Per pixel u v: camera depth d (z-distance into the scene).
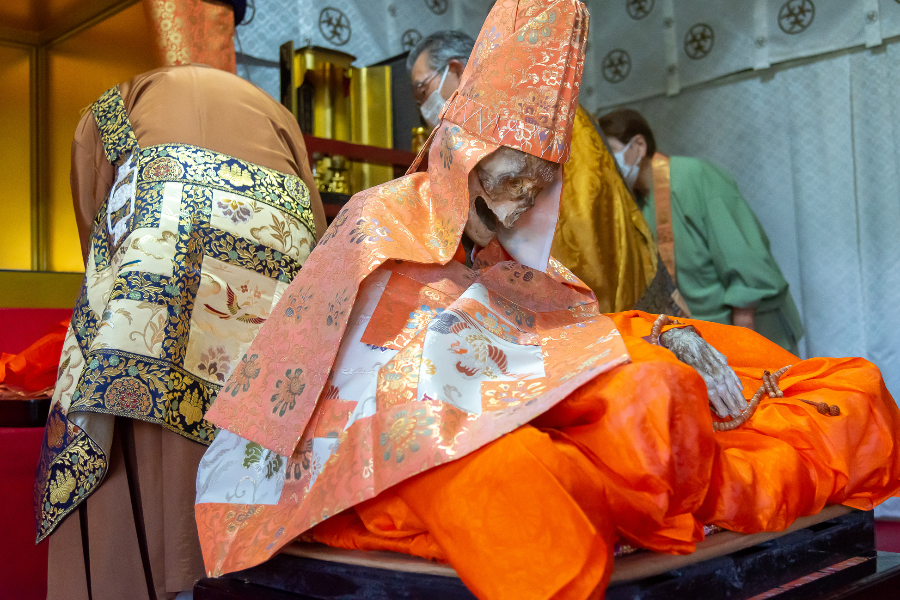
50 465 1.40
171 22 1.88
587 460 0.96
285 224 1.69
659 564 1.00
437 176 1.21
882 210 3.45
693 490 0.99
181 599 1.45
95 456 1.39
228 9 2.00
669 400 0.96
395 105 2.99
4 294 2.48
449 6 3.94
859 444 1.34
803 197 3.69
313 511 1.02
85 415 1.39
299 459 1.13
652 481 0.94
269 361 1.19
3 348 2.33
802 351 3.70
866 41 3.46
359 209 1.19
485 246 1.26
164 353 1.45
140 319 1.44
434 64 2.50
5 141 2.77
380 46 3.67
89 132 1.74
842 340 3.59
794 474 1.20
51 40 2.78
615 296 2.35
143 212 1.55
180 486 1.46
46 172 2.85
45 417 1.80
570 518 0.86
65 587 1.42
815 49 3.61
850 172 3.56
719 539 1.12
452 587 0.96
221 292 1.57
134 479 1.48
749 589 1.11
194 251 1.55
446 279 1.20
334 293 1.14
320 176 2.73
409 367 1.04
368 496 0.96
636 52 4.20
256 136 1.74
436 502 0.93
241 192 1.65
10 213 2.79
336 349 1.10
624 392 0.97
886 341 3.45
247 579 1.16
